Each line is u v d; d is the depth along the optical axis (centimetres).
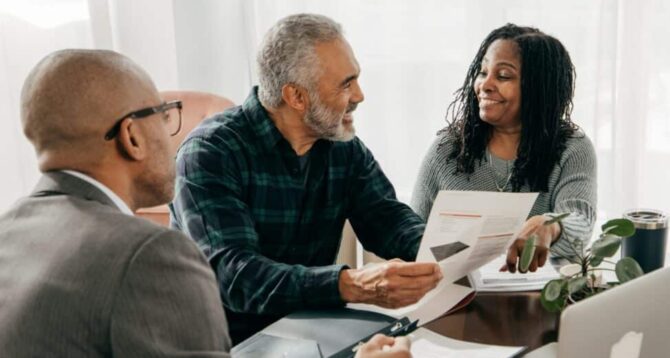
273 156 158
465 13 265
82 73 97
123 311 86
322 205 167
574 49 260
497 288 141
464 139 195
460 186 197
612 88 258
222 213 146
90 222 93
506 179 193
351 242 182
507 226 125
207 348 91
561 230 150
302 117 153
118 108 98
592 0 255
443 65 272
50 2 274
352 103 153
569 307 85
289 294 131
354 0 270
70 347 87
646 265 138
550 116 185
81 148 99
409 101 276
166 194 109
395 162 284
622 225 123
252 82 279
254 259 139
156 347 86
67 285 88
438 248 124
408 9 267
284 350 112
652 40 257
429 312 129
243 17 275
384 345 105
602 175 268
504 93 184
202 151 153
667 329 93
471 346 116
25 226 96
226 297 141
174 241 92
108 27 278
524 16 260
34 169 290
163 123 106
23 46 277
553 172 189
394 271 124
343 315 127
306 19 150
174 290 89
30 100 98
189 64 282
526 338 119
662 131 265
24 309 88
